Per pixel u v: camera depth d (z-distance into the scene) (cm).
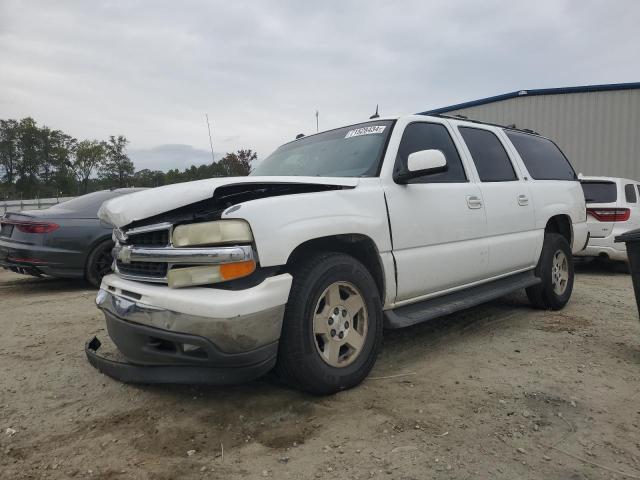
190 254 271
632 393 316
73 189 8862
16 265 676
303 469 232
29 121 8731
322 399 305
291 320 283
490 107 1838
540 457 241
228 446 254
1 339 448
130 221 291
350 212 318
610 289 670
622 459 240
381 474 227
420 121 409
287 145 470
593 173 1691
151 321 275
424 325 475
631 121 1625
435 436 260
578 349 400
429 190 379
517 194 473
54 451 253
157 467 236
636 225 791
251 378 273
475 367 360
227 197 294
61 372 363
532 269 507
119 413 295
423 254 366
